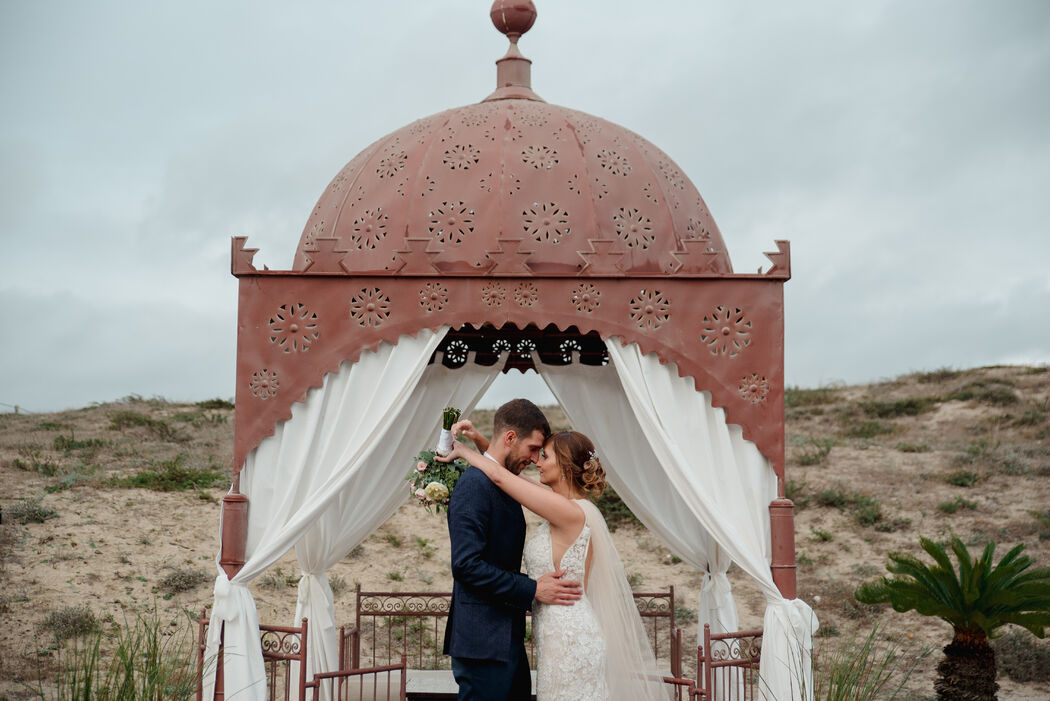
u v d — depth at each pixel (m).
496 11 6.52
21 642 8.98
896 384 22.22
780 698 4.71
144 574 10.81
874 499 13.93
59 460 14.31
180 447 15.83
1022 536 12.58
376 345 4.99
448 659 9.90
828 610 11.02
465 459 4.37
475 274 4.97
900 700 8.48
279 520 4.90
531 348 6.34
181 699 4.72
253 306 5.00
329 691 5.65
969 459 15.55
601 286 5.01
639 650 4.32
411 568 12.13
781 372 4.98
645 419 4.98
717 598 6.09
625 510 14.03
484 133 5.49
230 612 4.78
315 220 5.84
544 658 4.20
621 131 5.84
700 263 5.04
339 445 5.00
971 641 7.42
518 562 4.20
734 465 4.95
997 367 22.80
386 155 5.62
